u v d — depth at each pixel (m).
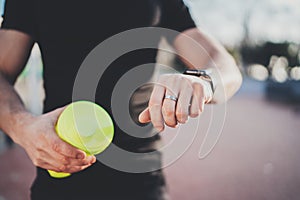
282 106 13.99
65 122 1.05
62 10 1.40
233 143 8.57
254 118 11.43
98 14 1.40
